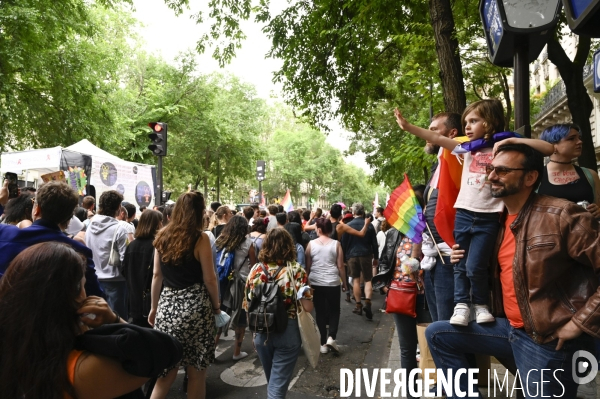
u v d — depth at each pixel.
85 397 1.43
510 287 2.25
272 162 58.25
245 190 52.09
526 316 2.03
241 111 33.72
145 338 1.48
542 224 2.01
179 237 3.46
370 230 8.83
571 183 3.07
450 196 2.84
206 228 6.20
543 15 2.67
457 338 2.47
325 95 12.21
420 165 7.51
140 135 27.56
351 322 8.08
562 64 8.69
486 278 2.45
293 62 11.99
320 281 6.14
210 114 31.44
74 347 1.47
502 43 2.82
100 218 5.43
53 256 1.47
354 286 8.81
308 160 59.84
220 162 36.06
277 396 3.60
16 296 1.41
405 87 12.93
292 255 3.81
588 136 8.59
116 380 1.46
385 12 9.14
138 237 4.75
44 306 1.41
